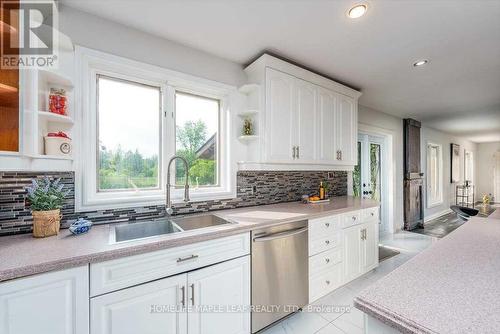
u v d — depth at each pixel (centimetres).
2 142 120
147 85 190
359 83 280
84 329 108
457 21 163
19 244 121
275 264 178
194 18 164
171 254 132
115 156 177
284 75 223
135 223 168
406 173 470
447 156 651
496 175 796
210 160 225
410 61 224
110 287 115
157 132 194
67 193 145
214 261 148
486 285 78
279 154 220
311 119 245
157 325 127
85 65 158
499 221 175
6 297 93
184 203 201
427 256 105
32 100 122
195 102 216
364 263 255
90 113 163
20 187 140
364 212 256
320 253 209
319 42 194
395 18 161
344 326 183
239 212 209
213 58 216
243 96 234
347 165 285
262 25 172
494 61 222
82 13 158
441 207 621
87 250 113
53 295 102
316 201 266
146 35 182
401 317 63
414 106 378
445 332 56
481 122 498
